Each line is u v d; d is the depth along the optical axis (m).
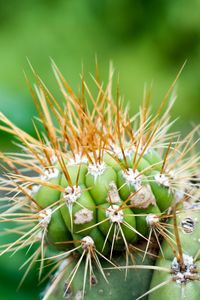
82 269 0.35
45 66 0.86
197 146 0.49
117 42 0.90
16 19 0.88
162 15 0.90
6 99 0.50
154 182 0.35
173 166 0.36
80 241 0.34
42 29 0.88
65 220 0.35
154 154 0.36
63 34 0.88
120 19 0.90
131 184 0.35
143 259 0.35
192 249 0.34
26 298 0.44
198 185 0.36
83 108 0.36
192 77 0.87
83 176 0.35
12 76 0.85
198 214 0.35
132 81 0.87
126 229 0.34
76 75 0.86
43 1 0.89
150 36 0.90
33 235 0.36
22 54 0.87
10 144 0.49
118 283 0.35
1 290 0.44
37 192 0.35
